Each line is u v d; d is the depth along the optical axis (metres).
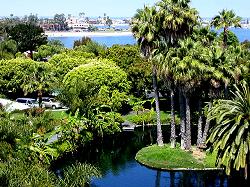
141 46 50.91
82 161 51.47
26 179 28.34
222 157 36.81
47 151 46.53
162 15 48.44
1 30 163.75
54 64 90.25
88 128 57.53
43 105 75.81
